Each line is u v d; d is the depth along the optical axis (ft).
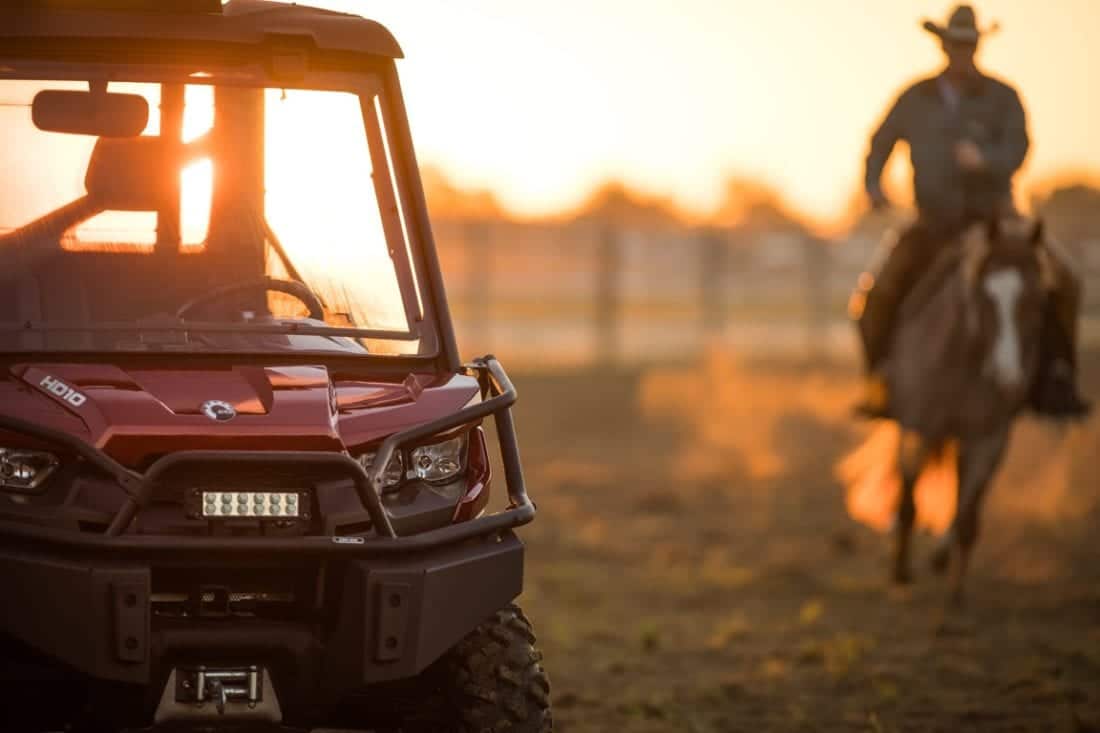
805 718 58.85
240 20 44.70
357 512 39.34
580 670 67.21
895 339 90.12
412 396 41.91
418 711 42.24
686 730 57.06
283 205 44.45
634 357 249.14
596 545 101.55
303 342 43.32
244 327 43.09
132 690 38.83
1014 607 82.94
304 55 44.98
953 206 88.38
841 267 308.60
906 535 89.56
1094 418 161.68
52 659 37.96
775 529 110.01
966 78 88.12
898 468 89.51
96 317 42.45
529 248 322.55
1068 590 87.97
